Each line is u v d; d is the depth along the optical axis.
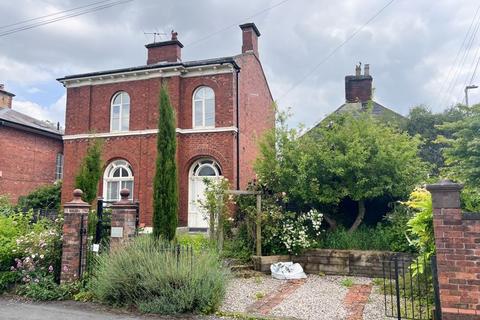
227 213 11.83
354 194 11.26
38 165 22.69
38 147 22.77
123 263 6.96
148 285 6.62
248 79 18.77
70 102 18.91
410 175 11.45
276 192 12.02
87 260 7.81
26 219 9.45
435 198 5.38
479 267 5.09
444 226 5.30
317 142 11.91
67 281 7.59
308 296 7.97
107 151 17.95
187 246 7.77
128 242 7.63
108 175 18.09
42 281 7.60
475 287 5.07
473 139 8.29
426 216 6.54
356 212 12.71
